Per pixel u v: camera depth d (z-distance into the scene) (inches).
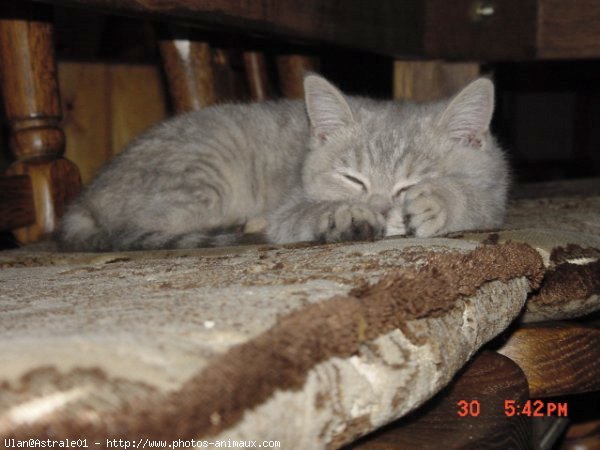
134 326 6.7
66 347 5.7
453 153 20.3
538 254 11.9
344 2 21.1
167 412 5.2
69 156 30.2
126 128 31.3
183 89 23.7
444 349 8.2
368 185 20.1
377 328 7.4
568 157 47.4
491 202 19.1
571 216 19.3
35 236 20.0
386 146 20.3
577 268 13.2
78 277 11.4
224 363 5.7
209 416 5.4
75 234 19.4
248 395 5.7
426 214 16.1
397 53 24.0
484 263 10.2
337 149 21.0
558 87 41.7
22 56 18.9
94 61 30.3
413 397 7.6
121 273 11.5
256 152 22.7
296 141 23.2
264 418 5.8
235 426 5.6
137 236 18.8
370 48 22.5
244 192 22.6
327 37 20.5
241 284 9.3
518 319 13.2
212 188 21.8
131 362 5.5
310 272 10.0
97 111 30.6
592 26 24.8
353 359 7.0
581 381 12.8
